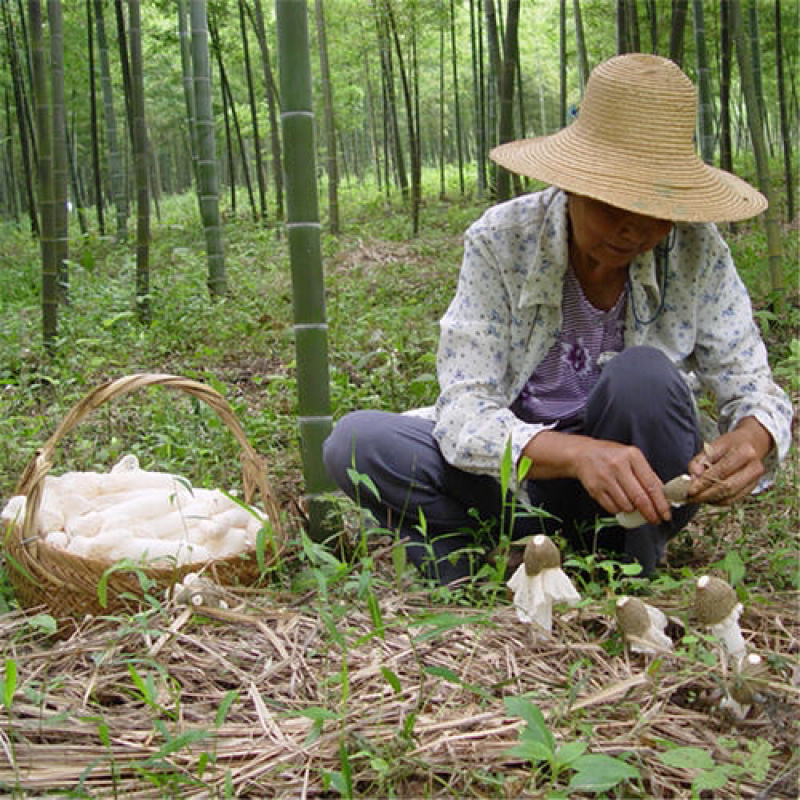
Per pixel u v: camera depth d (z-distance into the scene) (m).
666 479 2.49
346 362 5.65
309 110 2.79
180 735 1.85
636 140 2.27
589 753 1.76
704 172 2.32
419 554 2.76
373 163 31.77
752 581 2.70
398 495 2.71
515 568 2.70
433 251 10.92
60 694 2.08
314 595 2.51
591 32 17.41
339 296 7.36
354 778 1.74
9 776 1.78
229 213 16.67
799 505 3.19
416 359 5.14
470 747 1.79
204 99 8.12
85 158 28.16
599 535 2.74
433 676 2.06
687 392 2.47
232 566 2.61
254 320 7.14
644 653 2.13
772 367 5.17
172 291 7.70
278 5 2.73
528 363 2.66
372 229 13.81
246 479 3.01
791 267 7.16
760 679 1.86
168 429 4.17
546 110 33.66
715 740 1.84
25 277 10.33
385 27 14.30
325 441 2.84
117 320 6.86
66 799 1.69
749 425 2.49
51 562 2.52
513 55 6.50
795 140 17.78
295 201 2.84
